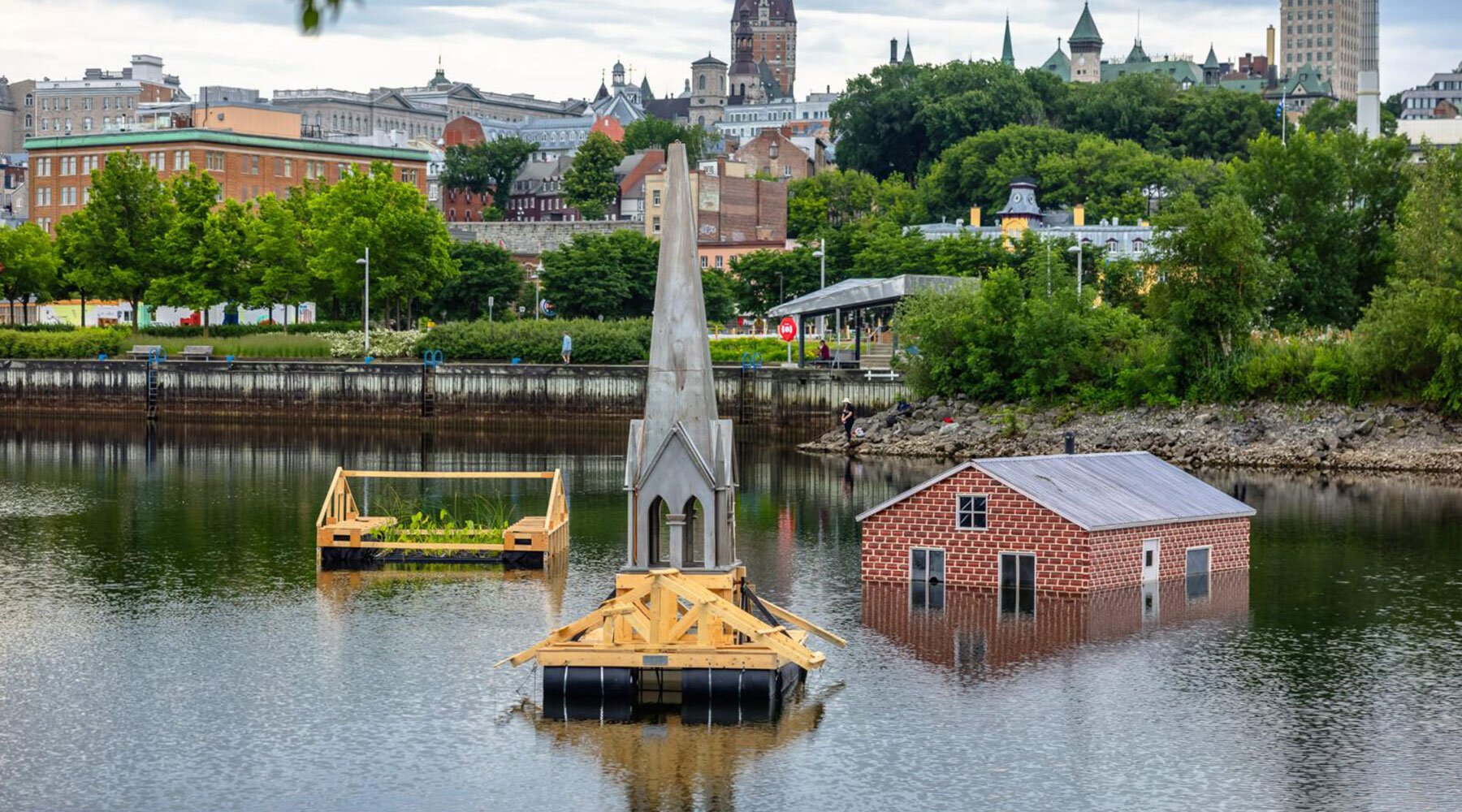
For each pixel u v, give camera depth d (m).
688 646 52.66
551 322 183.50
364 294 190.75
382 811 46.06
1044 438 135.62
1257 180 158.88
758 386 156.12
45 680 59.19
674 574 52.91
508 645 63.59
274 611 69.88
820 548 86.56
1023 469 73.31
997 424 138.62
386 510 102.62
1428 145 156.88
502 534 82.81
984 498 72.06
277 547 86.88
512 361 176.38
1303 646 63.16
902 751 50.50
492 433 163.38
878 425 143.62
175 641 64.62
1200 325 135.88
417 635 65.25
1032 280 145.75
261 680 58.88
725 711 53.31
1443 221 140.25
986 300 141.50
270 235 198.88
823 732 52.28
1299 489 112.75
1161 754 50.34
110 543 88.50
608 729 52.47
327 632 66.00
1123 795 46.91
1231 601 71.00
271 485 117.00
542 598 72.44
